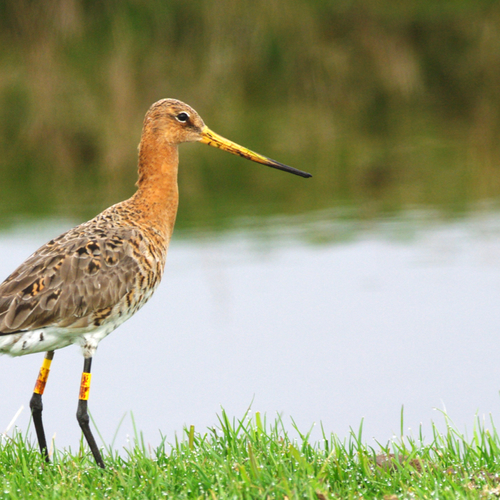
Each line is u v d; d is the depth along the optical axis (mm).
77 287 6418
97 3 22594
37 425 6547
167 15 22297
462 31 23547
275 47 22422
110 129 19672
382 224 16141
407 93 22516
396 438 7203
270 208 17297
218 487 5465
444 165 19859
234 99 21750
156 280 6992
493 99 22625
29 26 21984
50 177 18922
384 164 19750
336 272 13711
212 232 15797
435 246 14734
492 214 16484
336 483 5598
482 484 5500
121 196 17500
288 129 20906
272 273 13711
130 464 6195
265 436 6398
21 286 6324
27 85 20562
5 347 6297
